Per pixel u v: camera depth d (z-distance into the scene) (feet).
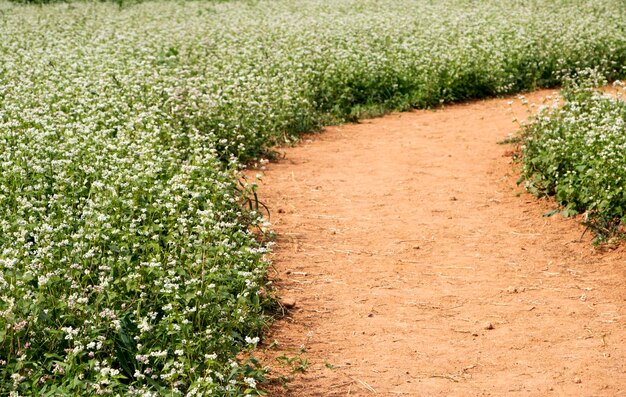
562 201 32.04
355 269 26.61
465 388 19.27
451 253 28.14
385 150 41.63
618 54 60.85
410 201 33.47
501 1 84.89
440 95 52.75
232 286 21.91
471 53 57.16
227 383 17.90
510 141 41.09
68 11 80.94
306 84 48.01
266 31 64.59
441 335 22.15
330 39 60.03
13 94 38.01
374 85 52.19
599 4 81.51
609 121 34.24
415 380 19.65
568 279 26.03
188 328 18.29
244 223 28.53
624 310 23.72
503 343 21.65
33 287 19.39
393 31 63.67
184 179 27.61
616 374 19.95
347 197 33.94
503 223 31.01
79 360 17.89
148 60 49.60
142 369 18.26
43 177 26.78
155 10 83.46
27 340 17.66
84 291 19.29
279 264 26.63
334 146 42.55
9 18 72.69
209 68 48.88
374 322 22.88
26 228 23.02
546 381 19.58
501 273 26.45
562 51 59.47
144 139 31.37
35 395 16.26
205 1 95.61
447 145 42.34
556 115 37.06
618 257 27.61
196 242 22.56
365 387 19.25
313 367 20.18
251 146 38.68
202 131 37.42
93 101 37.35
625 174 29.63
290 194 34.14
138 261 21.76
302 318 22.99
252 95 42.98
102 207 24.02
